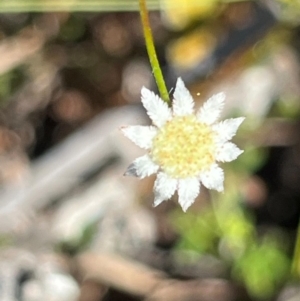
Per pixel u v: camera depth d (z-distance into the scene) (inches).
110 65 6.2
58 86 6.3
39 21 6.1
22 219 5.8
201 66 5.8
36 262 5.7
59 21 6.1
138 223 5.9
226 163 5.9
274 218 6.0
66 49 6.2
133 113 5.8
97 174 5.9
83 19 6.1
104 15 6.2
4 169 6.1
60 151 5.9
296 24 5.8
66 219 5.8
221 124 4.4
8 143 6.2
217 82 5.8
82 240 5.8
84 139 5.9
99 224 5.8
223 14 5.8
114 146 5.8
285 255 5.8
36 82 6.2
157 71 4.2
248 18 5.8
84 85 6.2
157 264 5.9
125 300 5.9
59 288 5.7
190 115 4.3
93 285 5.8
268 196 6.1
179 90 4.3
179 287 5.8
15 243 5.7
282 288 5.7
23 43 6.1
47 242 5.8
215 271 5.8
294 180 6.1
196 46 5.9
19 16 6.2
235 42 5.8
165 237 5.9
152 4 5.3
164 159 4.3
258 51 5.9
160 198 4.3
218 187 4.3
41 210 5.8
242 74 5.9
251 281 5.7
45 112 6.3
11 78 6.1
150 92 4.3
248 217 5.9
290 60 6.0
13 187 5.9
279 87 6.0
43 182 5.8
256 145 5.9
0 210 5.8
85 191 5.9
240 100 5.9
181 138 4.3
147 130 4.3
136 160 4.3
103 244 5.8
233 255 5.8
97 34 6.2
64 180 5.8
